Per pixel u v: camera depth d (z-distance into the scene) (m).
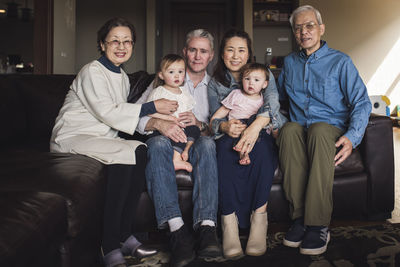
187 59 1.98
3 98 1.91
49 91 2.11
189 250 1.46
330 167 1.61
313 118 1.99
